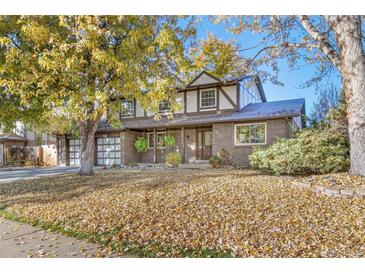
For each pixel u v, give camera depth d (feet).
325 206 17.84
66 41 26.84
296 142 32.42
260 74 37.52
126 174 38.88
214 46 33.86
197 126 58.13
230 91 55.42
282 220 15.92
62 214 20.03
